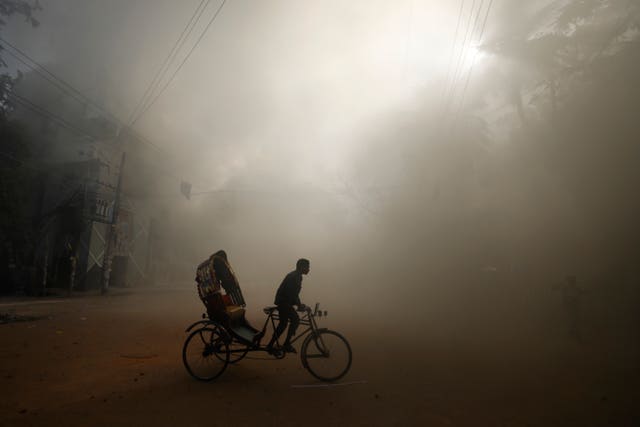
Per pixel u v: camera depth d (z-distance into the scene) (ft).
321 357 18.45
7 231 70.33
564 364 23.07
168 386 16.69
